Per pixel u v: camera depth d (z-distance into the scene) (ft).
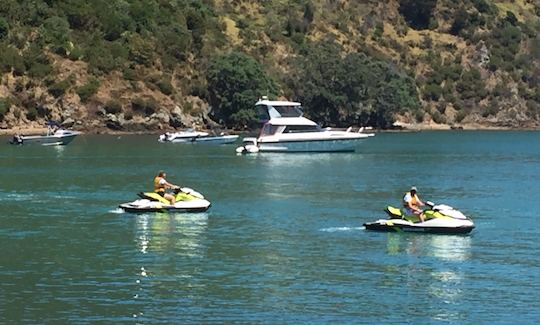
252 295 130.21
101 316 120.78
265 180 270.87
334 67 592.60
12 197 224.53
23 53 514.27
